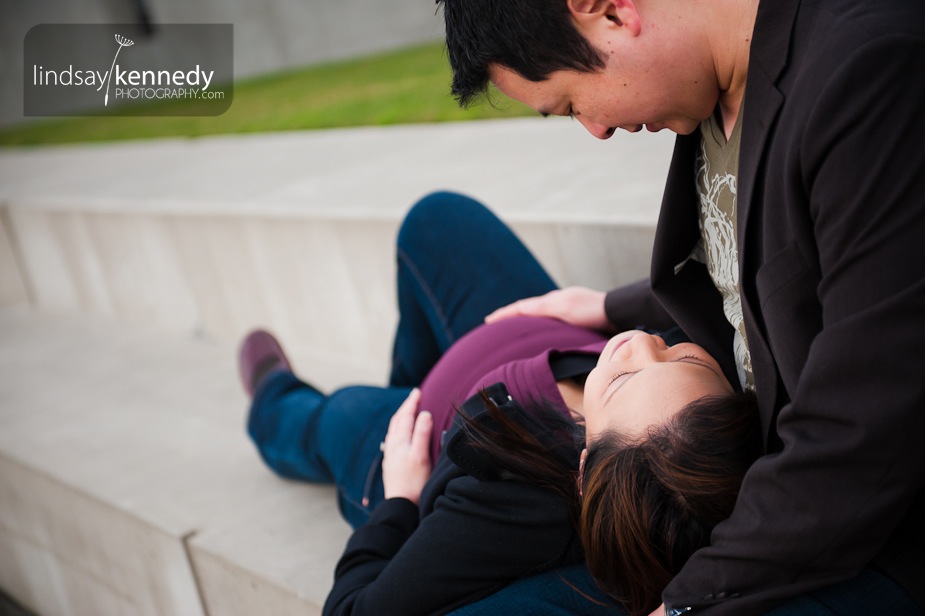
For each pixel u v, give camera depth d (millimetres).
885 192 800
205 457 2199
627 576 1082
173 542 1854
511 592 1175
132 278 3322
